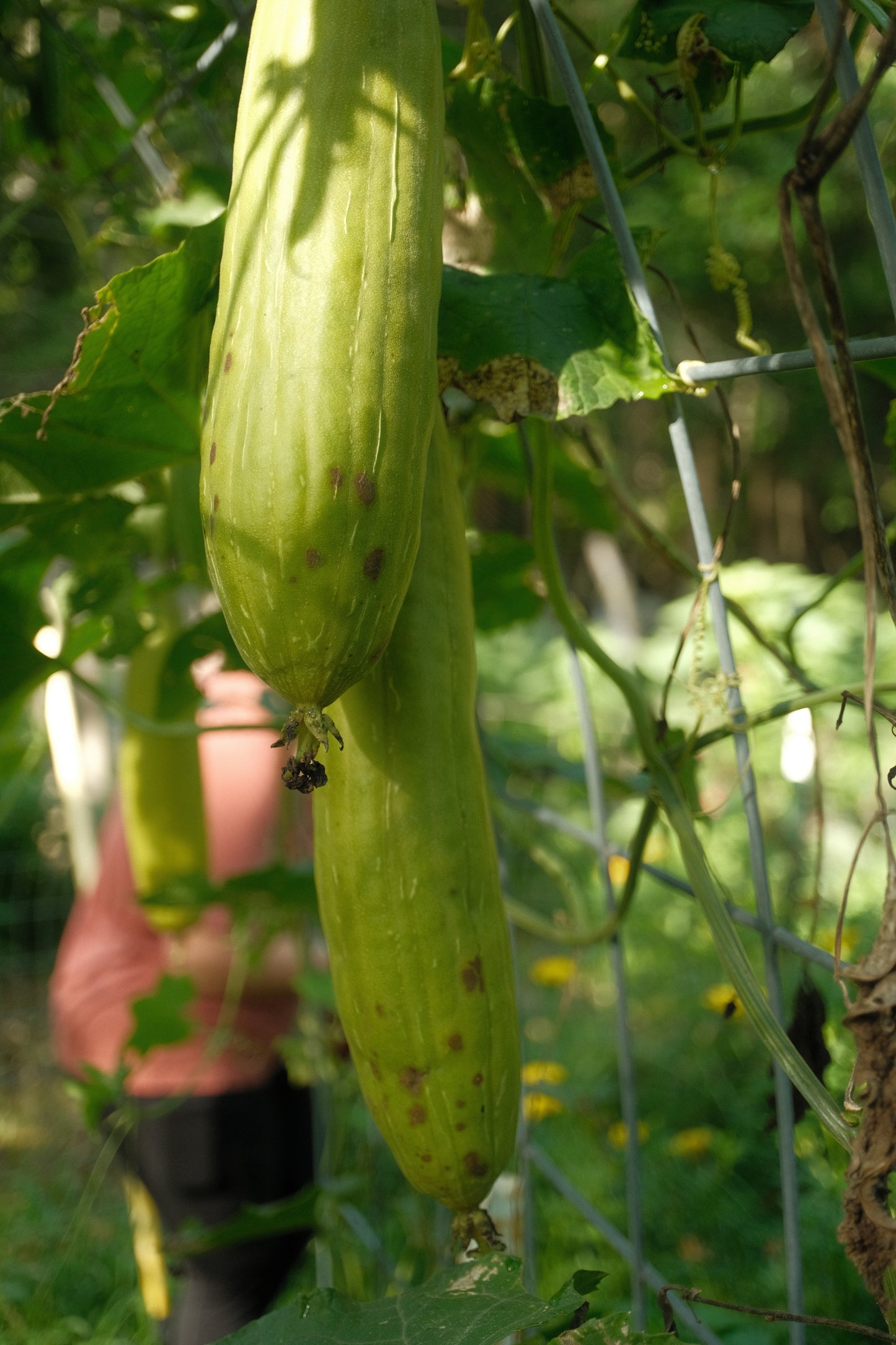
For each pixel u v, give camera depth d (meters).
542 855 1.36
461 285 0.89
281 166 0.76
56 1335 1.99
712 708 0.89
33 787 4.46
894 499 5.79
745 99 4.48
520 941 3.52
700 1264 1.79
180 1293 1.79
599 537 5.46
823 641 3.69
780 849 2.84
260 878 1.29
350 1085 1.54
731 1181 2.04
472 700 0.88
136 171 1.49
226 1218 1.54
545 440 1.00
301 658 0.74
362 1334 0.82
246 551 0.74
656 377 0.85
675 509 6.80
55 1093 3.16
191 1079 1.48
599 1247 1.88
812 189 0.73
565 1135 2.25
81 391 0.93
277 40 0.77
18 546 1.14
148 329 0.91
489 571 1.34
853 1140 0.78
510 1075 0.87
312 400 0.73
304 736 0.77
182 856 1.43
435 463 0.88
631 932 3.29
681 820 0.92
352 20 0.77
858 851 0.75
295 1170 1.64
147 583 1.31
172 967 1.55
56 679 2.18
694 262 5.32
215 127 1.30
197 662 1.29
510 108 0.93
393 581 0.75
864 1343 1.37
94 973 1.61
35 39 1.33
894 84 3.58
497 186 0.95
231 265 0.76
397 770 0.85
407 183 0.76
